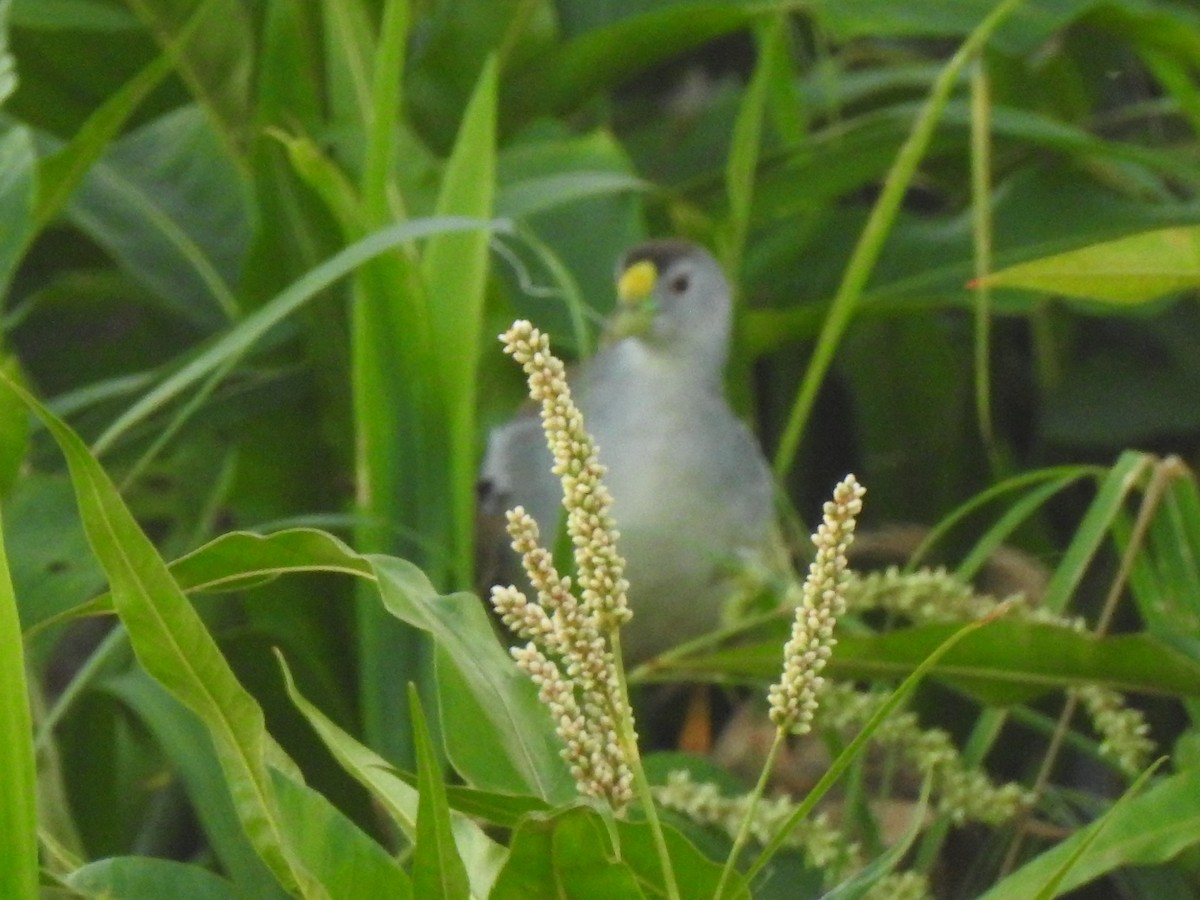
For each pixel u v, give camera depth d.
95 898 3.30
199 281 7.83
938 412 8.45
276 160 7.04
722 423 7.83
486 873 3.42
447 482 5.80
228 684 3.20
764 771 3.01
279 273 7.11
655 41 8.36
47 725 5.27
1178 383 8.43
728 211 8.62
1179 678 4.70
